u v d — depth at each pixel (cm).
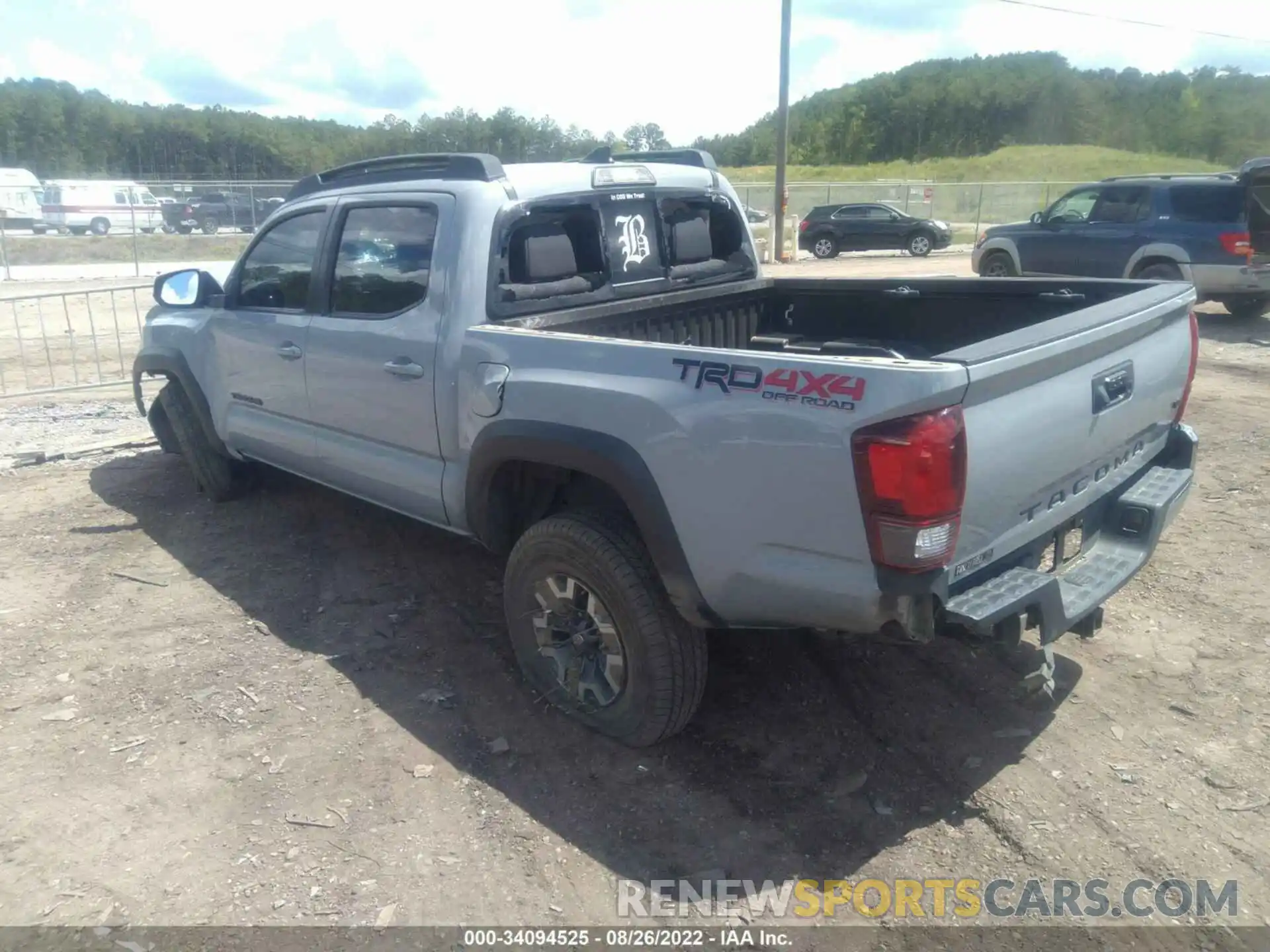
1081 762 340
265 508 593
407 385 405
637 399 316
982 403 275
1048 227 1352
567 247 421
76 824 318
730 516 300
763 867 296
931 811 319
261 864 299
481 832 312
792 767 342
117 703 387
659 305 447
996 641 293
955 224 3709
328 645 430
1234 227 1169
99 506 602
